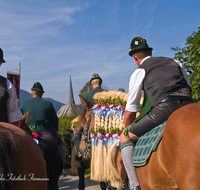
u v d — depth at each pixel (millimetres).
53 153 3541
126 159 2033
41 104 4125
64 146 4301
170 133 1461
